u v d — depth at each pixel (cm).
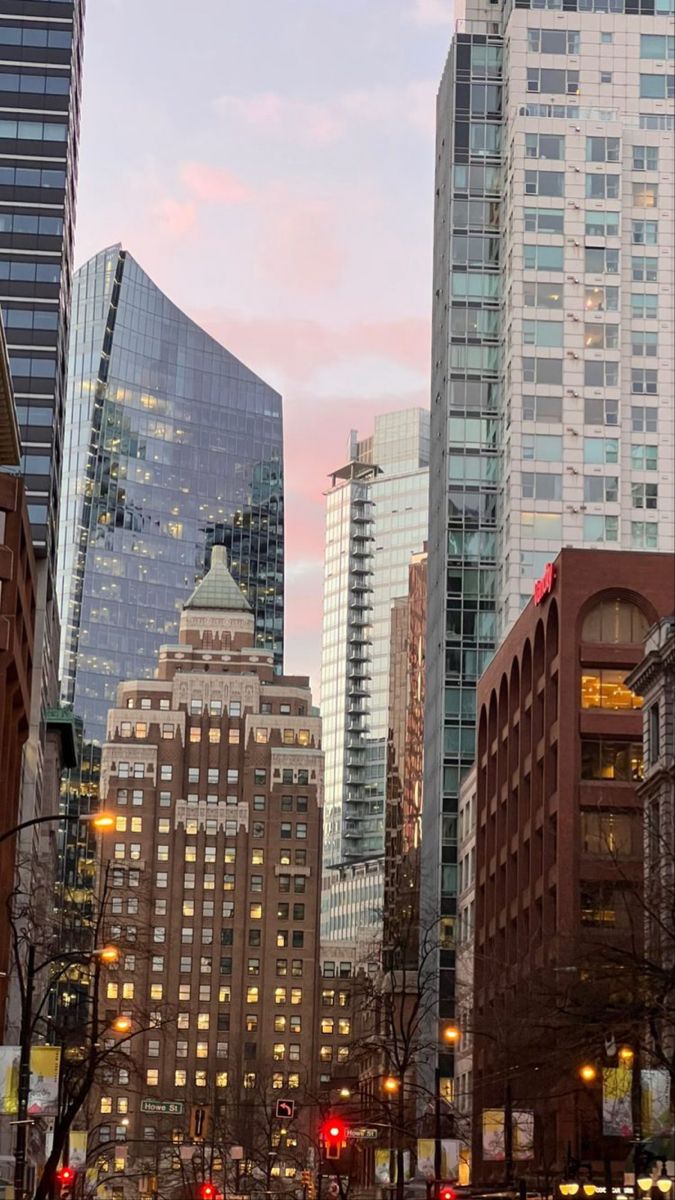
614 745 13250
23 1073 7112
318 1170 17112
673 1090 6844
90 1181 16900
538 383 18925
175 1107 16362
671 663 10031
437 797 19125
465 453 19462
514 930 15012
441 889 18700
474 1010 13388
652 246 19375
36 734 18200
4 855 12238
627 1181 8112
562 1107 11081
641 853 12262
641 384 19075
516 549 18600
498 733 16238
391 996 13538
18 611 12556
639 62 19825
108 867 11381
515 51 19825
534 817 14175
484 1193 8988
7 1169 10069
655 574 13538
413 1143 13162
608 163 19412
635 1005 6053
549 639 13925
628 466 18862
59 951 11988
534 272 19150
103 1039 10350
